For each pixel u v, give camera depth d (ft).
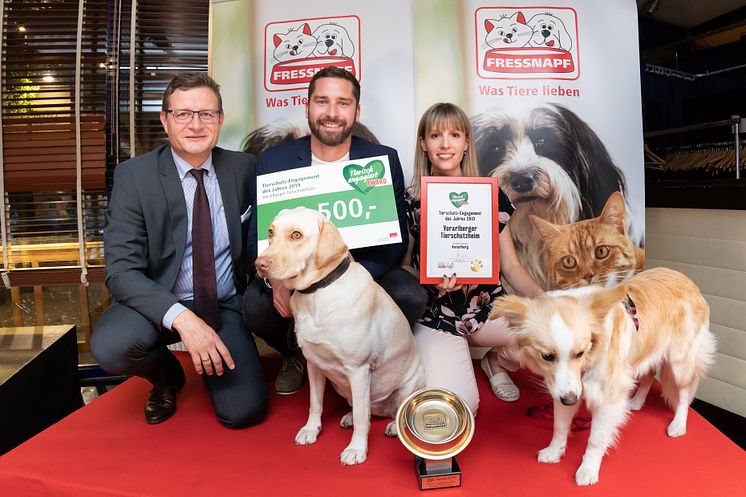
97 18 8.87
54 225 8.85
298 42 8.95
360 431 5.50
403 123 8.86
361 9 8.84
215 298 6.71
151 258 6.69
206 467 5.37
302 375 7.67
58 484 5.09
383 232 6.17
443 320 7.30
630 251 8.91
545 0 8.86
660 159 12.77
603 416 4.85
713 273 8.81
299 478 5.13
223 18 9.06
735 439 8.31
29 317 9.63
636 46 8.89
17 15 8.84
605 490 4.81
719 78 13.15
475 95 8.87
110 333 6.07
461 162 8.03
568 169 8.93
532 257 9.05
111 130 8.86
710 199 8.62
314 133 6.82
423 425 5.06
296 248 5.12
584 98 8.91
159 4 9.09
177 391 7.37
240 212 7.14
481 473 5.17
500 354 7.36
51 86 8.81
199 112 6.33
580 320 4.55
